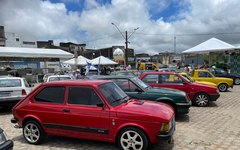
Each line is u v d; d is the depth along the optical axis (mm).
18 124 6156
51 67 33844
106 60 27078
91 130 5312
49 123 5727
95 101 5383
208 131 6777
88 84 5578
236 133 6562
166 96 8008
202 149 5406
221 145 5648
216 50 18469
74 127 5469
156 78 10641
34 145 5898
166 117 4895
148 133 4887
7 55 22391
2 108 11148
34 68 30219
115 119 5102
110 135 5172
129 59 69812
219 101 11992
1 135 4109
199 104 10547
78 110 5422
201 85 10562
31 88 11008
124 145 5102
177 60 58688
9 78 10172
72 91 5664
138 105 5414
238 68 24391
